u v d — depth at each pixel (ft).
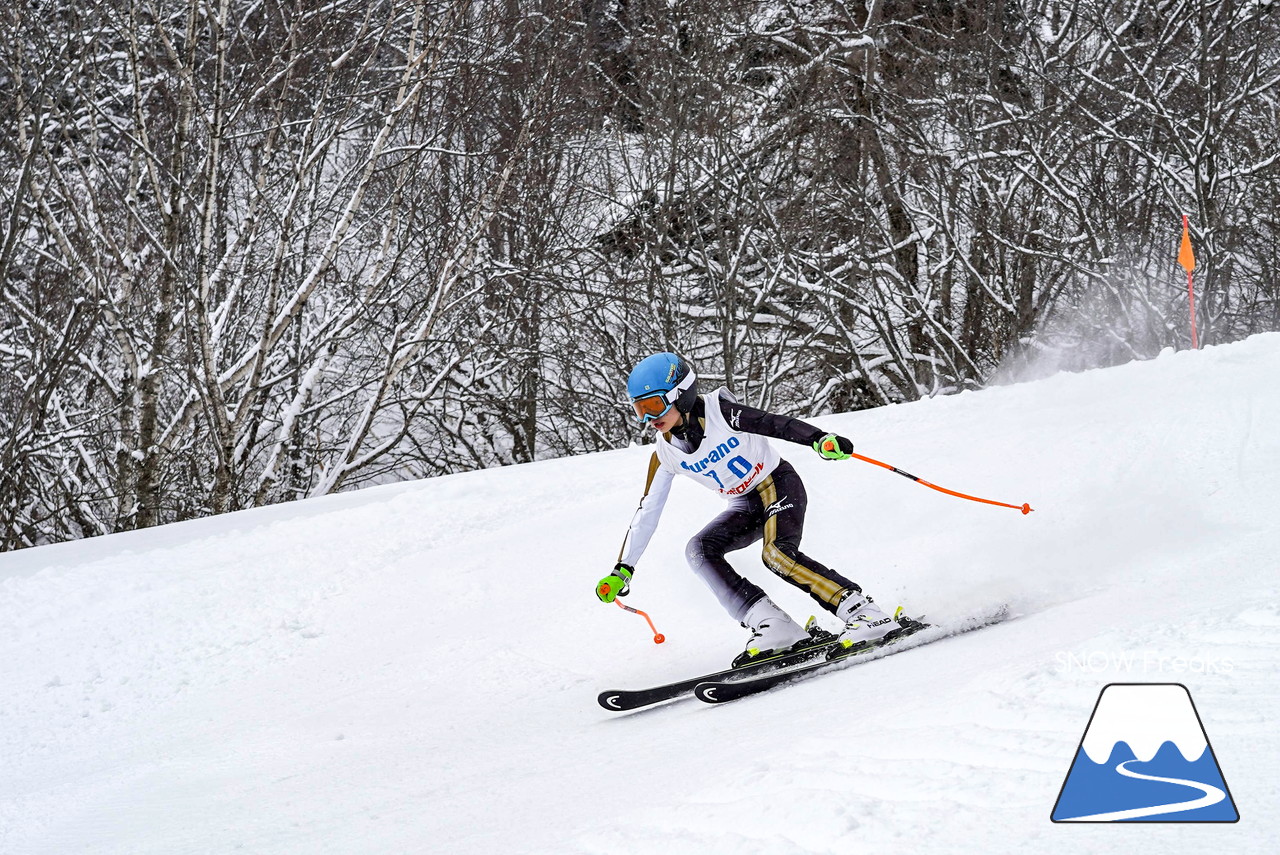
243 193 92.94
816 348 93.40
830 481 34.58
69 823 17.97
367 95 75.20
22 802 20.20
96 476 81.56
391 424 103.91
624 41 96.12
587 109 87.15
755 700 17.34
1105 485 26.99
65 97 77.00
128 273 69.10
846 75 92.32
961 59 92.02
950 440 37.27
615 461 47.39
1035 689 9.93
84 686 28.53
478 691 23.48
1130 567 20.12
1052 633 14.79
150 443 68.59
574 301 92.99
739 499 20.77
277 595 33.96
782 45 97.50
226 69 74.38
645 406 19.51
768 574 28.02
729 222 94.68
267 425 90.17
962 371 95.81
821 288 88.38
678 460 20.16
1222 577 16.25
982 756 8.66
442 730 20.54
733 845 8.23
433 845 11.52
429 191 86.69
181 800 18.03
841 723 12.01
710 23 89.71
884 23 94.99
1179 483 25.49
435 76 76.18
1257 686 8.85
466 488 44.14
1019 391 44.55
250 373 77.66
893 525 28.84
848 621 19.06
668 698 18.93
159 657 30.01
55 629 33.12
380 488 51.93
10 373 75.92
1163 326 87.81
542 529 36.94
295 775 18.54
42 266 78.13
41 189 68.08
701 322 95.40
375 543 38.14
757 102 95.14
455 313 90.12
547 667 24.45
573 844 9.53
